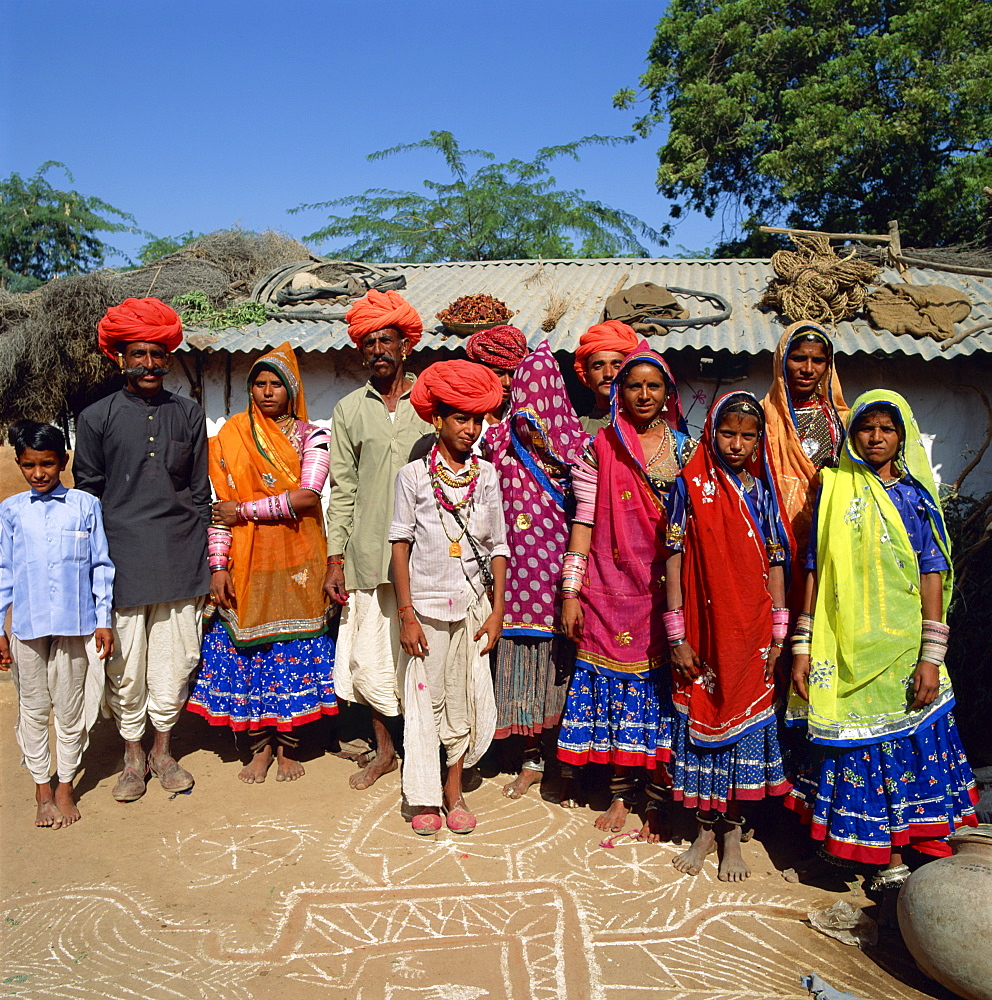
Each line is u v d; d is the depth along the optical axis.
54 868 3.51
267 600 4.27
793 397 3.71
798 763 3.48
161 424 4.17
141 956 2.92
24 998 2.71
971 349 5.84
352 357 6.71
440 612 3.74
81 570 3.87
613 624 3.67
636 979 2.81
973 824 3.19
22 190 20.36
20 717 3.84
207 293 7.27
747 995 2.74
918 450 3.26
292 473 4.32
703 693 3.43
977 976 2.55
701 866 3.53
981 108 13.97
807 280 6.50
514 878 3.43
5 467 9.88
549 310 7.15
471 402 3.61
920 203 14.20
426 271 9.46
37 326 6.56
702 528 3.36
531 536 4.04
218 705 4.32
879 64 14.10
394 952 2.94
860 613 3.16
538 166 21.33
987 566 5.30
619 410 3.67
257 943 2.99
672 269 9.12
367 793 4.23
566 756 3.79
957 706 5.20
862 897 3.31
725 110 14.69
